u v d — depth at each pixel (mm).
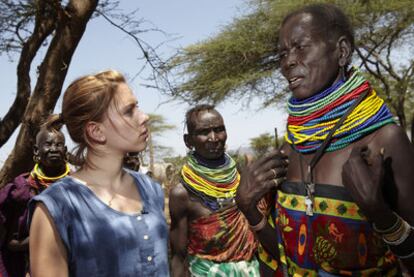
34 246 1696
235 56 17297
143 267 1766
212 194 3359
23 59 7113
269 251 1770
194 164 3432
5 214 3740
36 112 5809
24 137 5863
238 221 3363
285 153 1708
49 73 5773
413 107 18500
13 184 3799
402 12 15125
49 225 1684
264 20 16797
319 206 1515
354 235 1477
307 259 1559
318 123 1535
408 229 1413
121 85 1818
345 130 1485
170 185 9930
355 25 15453
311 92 1550
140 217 1820
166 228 1906
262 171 1676
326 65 1549
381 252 1505
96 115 1777
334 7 1622
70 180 1797
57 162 3852
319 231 1515
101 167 1841
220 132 3459
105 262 1714
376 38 16469
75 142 1861
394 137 1462
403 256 1428
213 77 17484
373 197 1364
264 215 1771
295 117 1605
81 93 1778
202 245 3344
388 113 1516
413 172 1449
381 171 1387
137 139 1821
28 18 7680
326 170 1522
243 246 3352
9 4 7312
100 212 1755
